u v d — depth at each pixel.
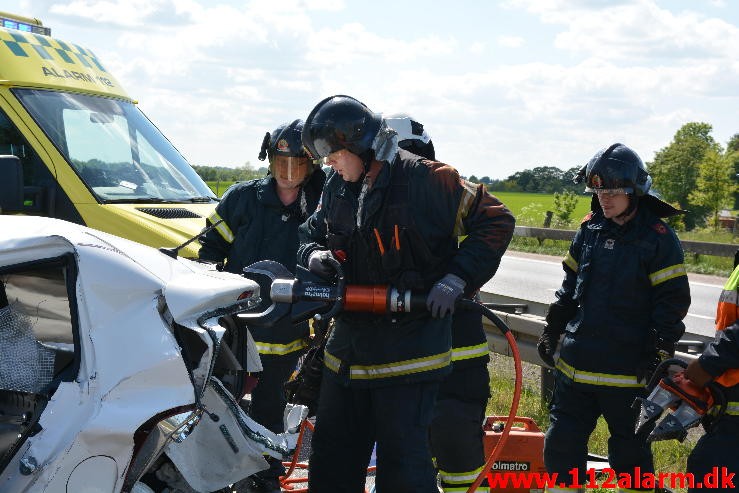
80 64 7.15
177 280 3.33
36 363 3.28
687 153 70.69
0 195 5.13
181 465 3.49
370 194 3.63
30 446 2.93
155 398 3.08
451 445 4.40
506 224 3.60
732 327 3.78
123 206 6.47
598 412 4.92
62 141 6.54
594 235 4.88
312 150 3.65
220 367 3.77
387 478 3.67
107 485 3.00
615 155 4.66
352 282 3.73
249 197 5.08
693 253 19.59
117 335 3.10
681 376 3.96
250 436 3.53
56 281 3.46
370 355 3.69
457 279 3.54
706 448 3.93
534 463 5.14
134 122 7.32
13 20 7.08
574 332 4.86
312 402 4.22
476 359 4.42
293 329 4.92
